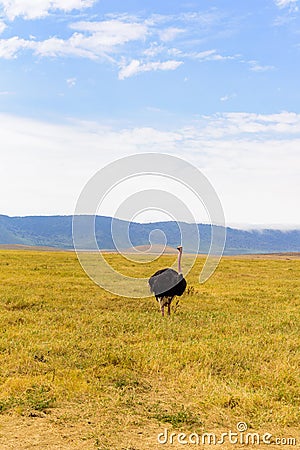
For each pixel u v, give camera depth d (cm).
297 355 1033
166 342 1123
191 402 786
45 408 738
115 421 698
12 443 626
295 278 2736
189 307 1661
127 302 1706
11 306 1564
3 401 750
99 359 966
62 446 622
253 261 4200
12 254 4272
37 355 981
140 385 852
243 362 977
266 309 1652
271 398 796
